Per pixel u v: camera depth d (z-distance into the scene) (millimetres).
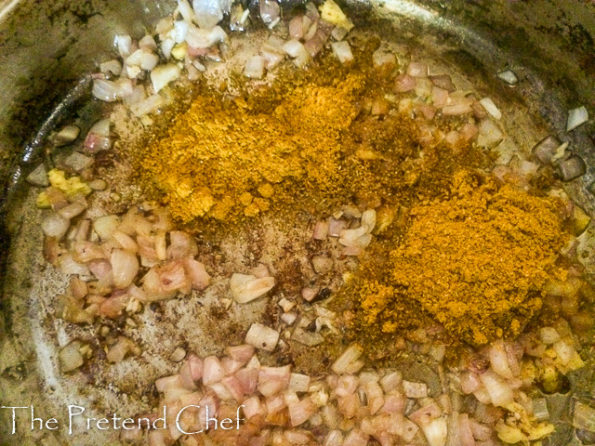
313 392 138
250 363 139
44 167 142
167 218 138
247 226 142
